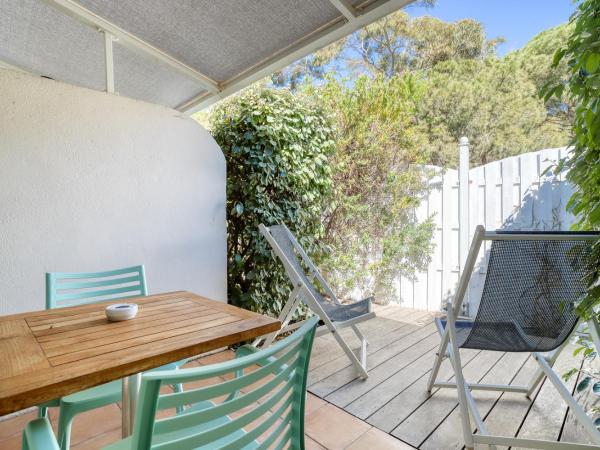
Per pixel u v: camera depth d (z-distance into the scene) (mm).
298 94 3959
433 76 8547
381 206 4141
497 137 7906
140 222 2488
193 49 2729
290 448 948
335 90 4121
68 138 2178
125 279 1751
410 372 2389
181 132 2705
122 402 1210
